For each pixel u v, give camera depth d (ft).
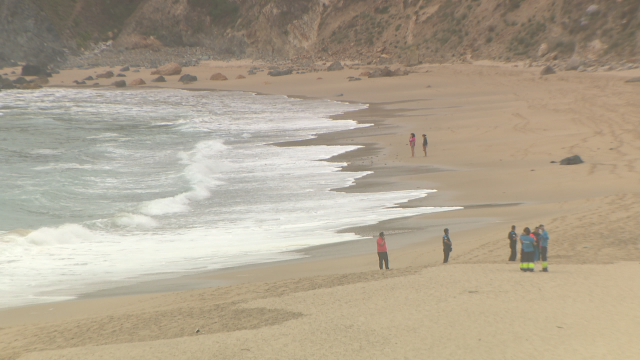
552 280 157.69
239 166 427.74
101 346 128.16
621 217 237.66
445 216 276.00
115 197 340.39
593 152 410.11
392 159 441.27
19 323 161.68
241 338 125.80
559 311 131.95
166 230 275.80
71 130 622.95
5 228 279.69
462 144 480.64
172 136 578.25
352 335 123.44
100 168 420.36
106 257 233.76
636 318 126.31
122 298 181.06
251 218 291.99
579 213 250.98
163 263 224.12
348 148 492.13
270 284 179.52
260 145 517.96
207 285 191.83
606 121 522.47
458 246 217.77
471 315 131.23
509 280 159.12
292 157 459.32
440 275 168.96
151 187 362.94
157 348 123.34
